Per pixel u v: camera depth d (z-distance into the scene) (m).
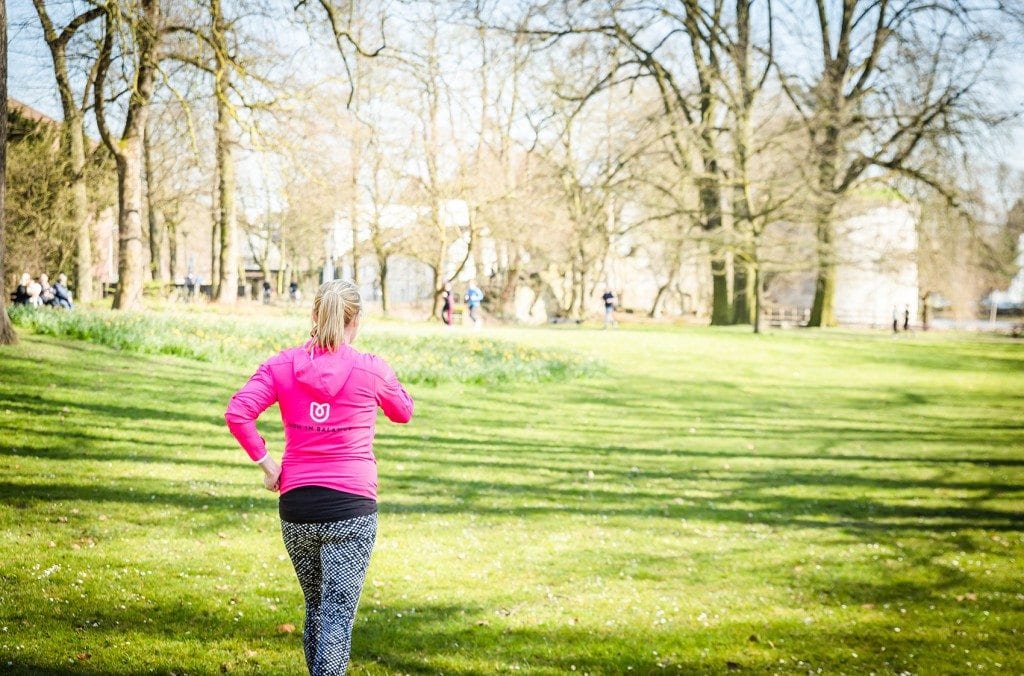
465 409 14.51
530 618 5.51
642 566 6.84
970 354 29.38
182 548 6.34
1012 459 12.78
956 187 33.47
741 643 5.28
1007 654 5.23
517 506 8.59
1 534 6.16
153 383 13.07
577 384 18.55
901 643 5.39
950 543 7.96
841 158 33.91
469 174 41.12
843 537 8.09
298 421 3.76
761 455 12.42
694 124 34.06
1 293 13.85
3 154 12.98
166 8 22.16
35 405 10.59
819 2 35.94
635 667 4.83
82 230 30.47
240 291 68.69
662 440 13.17
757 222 33.88
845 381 22.19
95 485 7.74
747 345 27.83
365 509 3.77
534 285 55.53
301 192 38.19
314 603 4.02
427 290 62.28
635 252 46.94
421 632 5.15
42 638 4.52
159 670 4.32
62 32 22.98
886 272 36.78
